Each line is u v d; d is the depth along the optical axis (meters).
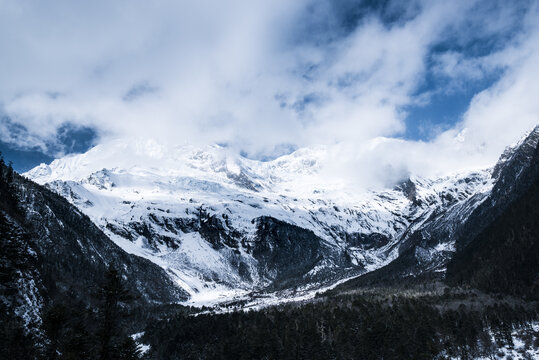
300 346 185.12
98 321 70.06
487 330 174.50
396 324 190.12
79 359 65.94
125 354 72.50
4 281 109.00
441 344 174.00
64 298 143.38
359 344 181.25
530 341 158.38
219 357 198.75
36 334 99.00
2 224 122.75
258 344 194.38
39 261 183.88
